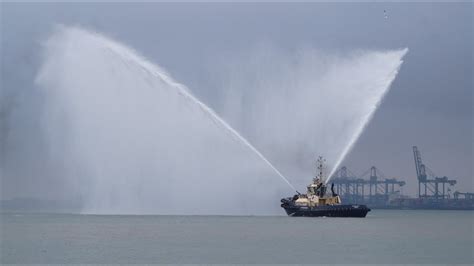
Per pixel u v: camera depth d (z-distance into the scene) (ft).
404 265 511.81
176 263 508.94
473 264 519.60
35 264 504.02
